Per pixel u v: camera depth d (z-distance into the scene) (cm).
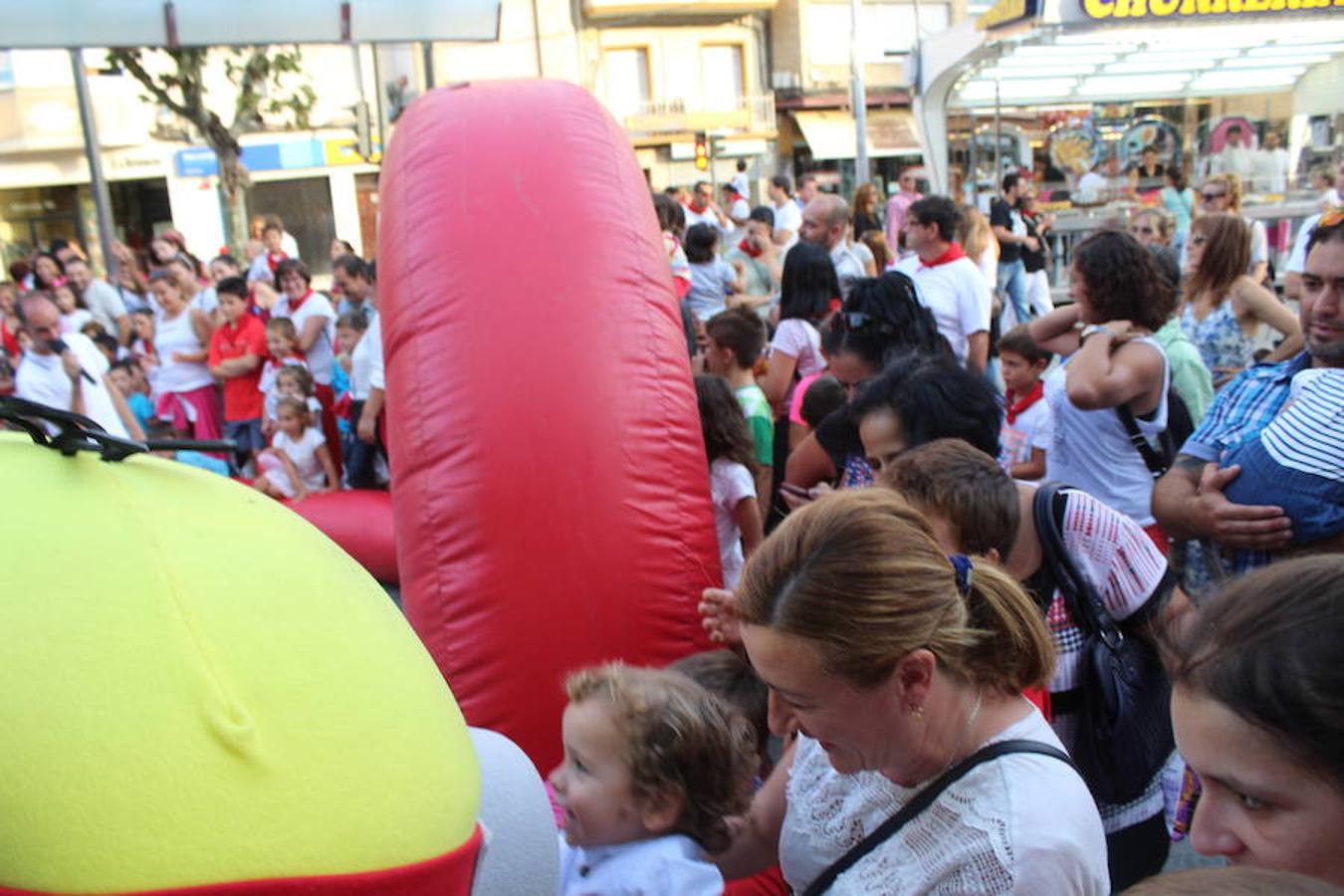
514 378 261
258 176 2381
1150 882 82
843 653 129
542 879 115
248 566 92
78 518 88
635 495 259
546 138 296
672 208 703
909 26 2911
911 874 139
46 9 665
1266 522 218
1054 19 1138
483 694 250
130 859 76
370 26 722
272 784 82
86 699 78
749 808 185
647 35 2706
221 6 695
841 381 372
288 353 738
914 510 144
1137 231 729
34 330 578
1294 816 100
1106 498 313
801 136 2914
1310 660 97
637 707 175
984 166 1392
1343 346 225
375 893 84
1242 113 1324
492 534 253
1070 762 143
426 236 281
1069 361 313
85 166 2209
